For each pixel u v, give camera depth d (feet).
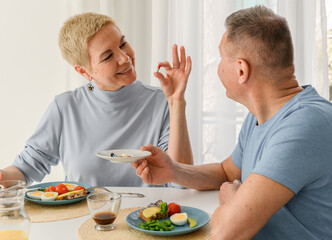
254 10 3.42
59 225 3.74
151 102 6.11
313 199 3.07
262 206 2.92
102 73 5.48
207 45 9.48
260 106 3.44
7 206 2.80
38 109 9.41
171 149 5.60
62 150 5.98
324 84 9.62
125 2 9.06
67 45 5.49
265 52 3.25
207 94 9.55
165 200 4.55
